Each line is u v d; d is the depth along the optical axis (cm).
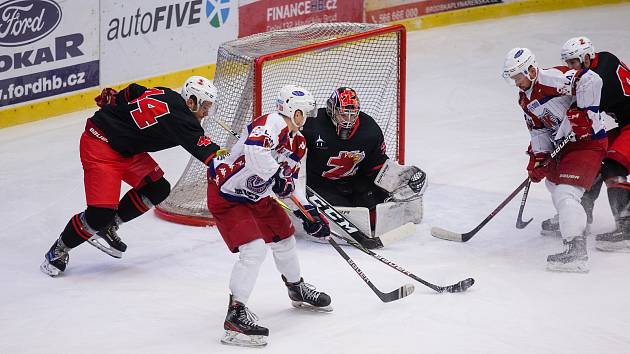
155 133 1517
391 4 3641
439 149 2367
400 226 1761
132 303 1438
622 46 3372
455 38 3612
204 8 2975
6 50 2484
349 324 1336
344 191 1812
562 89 1559
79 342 1286
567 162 1565
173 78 2933
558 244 1677
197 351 1255
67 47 2633
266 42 2006
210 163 1321
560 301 1407
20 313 1395
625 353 1228
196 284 1526
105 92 1571
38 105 2602
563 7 3994
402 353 1231
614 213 1634
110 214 1534
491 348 1245
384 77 2052
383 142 1786
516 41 3516
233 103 1873
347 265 1599
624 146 1630
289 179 1307
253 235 1275
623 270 1530
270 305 1424
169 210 1886
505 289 1462
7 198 2008
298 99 1268
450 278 1521
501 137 2459
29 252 1691
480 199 1967
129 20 2772
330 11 3425
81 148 1552
